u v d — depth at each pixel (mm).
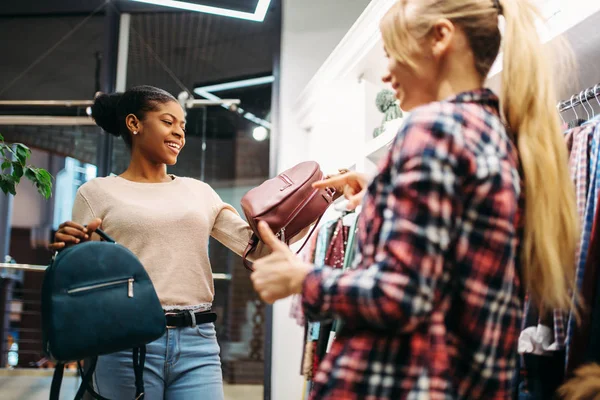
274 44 4438
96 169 4199
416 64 1042
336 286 892
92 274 1520
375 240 946
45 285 1478
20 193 4824
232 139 5430
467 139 918
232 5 2773
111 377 1741
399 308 839
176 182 1984
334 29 4414
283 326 4094
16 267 3912
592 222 1529
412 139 911
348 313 883
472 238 907
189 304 1818
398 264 851
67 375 3768
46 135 4344
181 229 1856
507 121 1082
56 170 4754
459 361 924
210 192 2057
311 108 3910
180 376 1782
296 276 951
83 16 4629
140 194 1900
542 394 1606
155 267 1800
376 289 852
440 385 866
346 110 3762
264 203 1870
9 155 4344
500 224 910
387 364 889
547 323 1587
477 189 906
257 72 4926
